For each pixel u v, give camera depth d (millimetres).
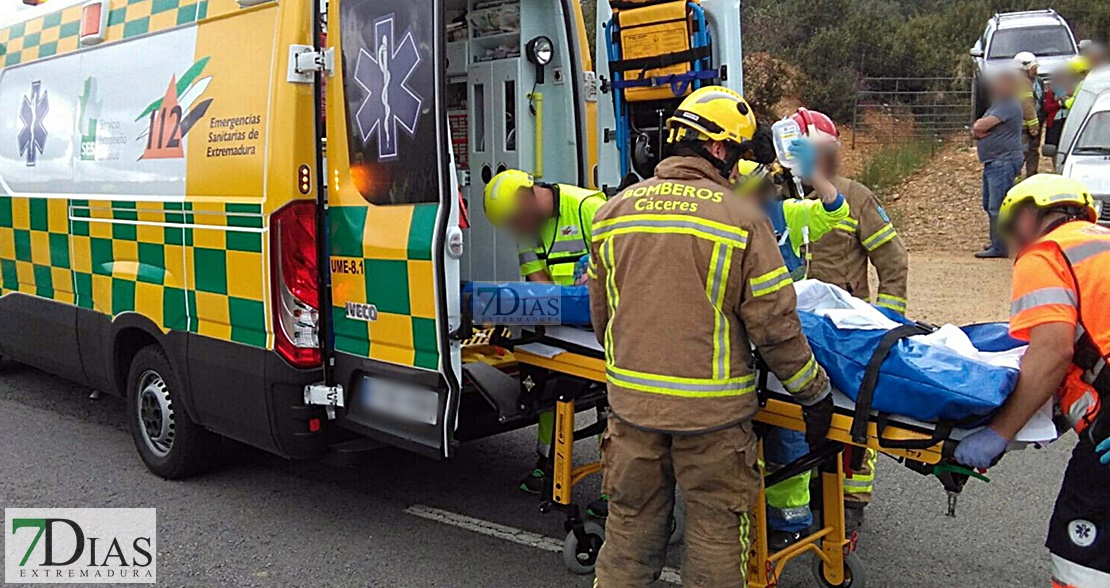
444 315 3576
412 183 3689
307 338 4062
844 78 19062
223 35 4301
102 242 5141
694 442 2910
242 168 4164
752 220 2850
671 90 6273
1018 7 21234
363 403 3980
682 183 2939
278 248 4008
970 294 9156
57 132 5531
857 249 4355
